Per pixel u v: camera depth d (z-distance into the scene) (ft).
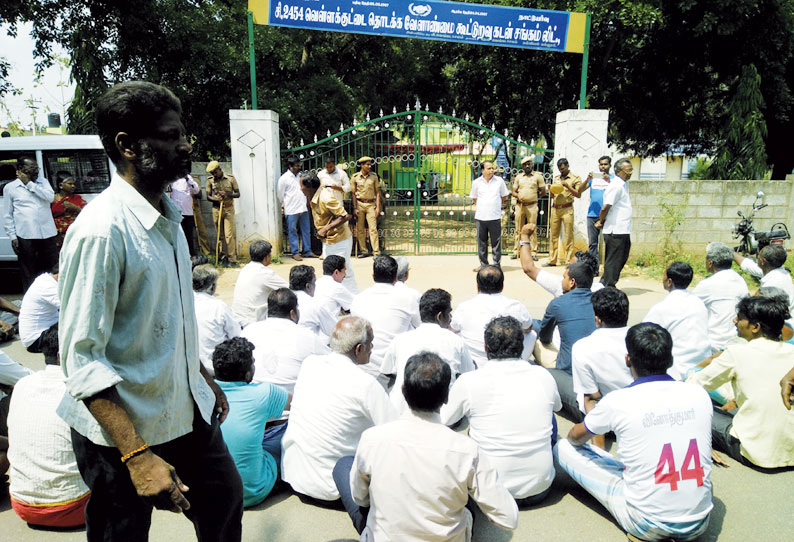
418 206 34.27
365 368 14.03
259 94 43.96
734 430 11.39
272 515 9.92
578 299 13.76
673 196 31.96
